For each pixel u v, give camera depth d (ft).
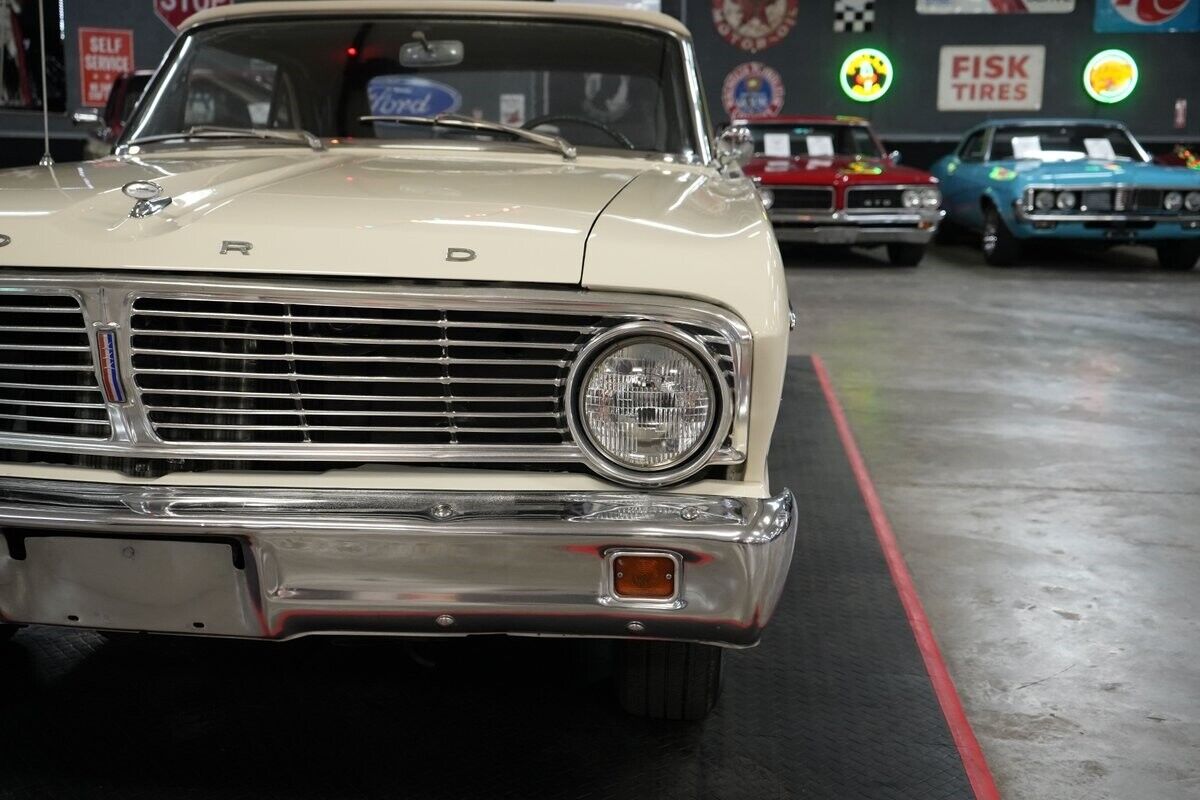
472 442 5.75
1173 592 9.98
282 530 5.52
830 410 15.94
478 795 6.59
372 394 5.74
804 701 7.73
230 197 6.32
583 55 9.43
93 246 5.76
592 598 5.57
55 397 5.94
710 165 9.16
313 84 9.48
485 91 9.44
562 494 5.57
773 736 7.27
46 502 5.69
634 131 9.34
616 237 5.79
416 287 5.57
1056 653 8.77
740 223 6.34
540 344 5.59
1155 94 46.83
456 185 6.94
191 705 7.54
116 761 6.84
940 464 13.74
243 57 9.57
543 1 9.68
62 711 7.39
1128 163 32.89
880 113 47.93
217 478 5.78
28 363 5.90
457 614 5.63
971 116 47.70
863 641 8.66
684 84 9.45
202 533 5.58
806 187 31.14
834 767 6.93
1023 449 14.44
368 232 5.75
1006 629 9.17
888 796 6.66
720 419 5.57
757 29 47.60
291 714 7.45
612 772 6.84
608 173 8.05
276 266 5.61
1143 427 15.65
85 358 5.86
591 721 7.42
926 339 21.99
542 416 5.68
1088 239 31.96
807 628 8.87
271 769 6.81
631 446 5.60
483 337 5.65
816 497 12.03
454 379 5.65
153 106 9.53
